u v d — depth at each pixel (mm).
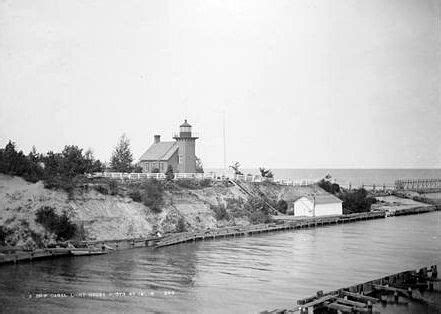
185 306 24484
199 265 33219
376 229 52562
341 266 33469
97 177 45594
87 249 35688
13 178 38438
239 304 24844
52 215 36750
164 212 45250
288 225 51875
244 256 36375
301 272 31578
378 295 27812
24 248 33719
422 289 29391
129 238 40188
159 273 30781
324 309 24453
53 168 41688
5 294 25875
